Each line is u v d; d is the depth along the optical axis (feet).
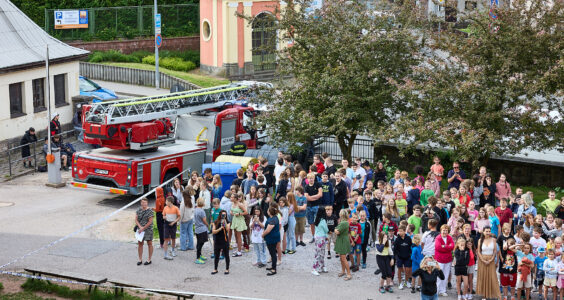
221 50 147.74
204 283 53.06
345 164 68.13
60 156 85.97
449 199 58.90
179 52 163.02
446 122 71.56
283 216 58.29
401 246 51.96
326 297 50.49
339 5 80.12
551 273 50.44
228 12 144.77
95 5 177.37
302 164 88.94
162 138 76.79
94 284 49.14
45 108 104.06
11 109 98.17
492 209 56.34
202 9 150.61
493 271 50.62
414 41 78.13
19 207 73.82
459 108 72.69
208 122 81.97
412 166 88.63
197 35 171.94
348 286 52.85
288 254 59.98
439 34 76.59
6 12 106.01
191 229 60.39
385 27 78.89
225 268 56.44
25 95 99.81
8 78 96.32
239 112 84.89
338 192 64.18
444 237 50.85
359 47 77.10
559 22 71.92
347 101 77.20
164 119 77.97
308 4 82.02
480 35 74.33
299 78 79.61
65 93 108.88
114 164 72.90
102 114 72.84
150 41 167.43
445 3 77.20
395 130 73.56
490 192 65.31
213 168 73.20
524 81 71.36
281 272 55.72
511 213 58.80
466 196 60.49
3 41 101.35
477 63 73.10
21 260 57.06
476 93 70.85
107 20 167.22
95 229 66.23
